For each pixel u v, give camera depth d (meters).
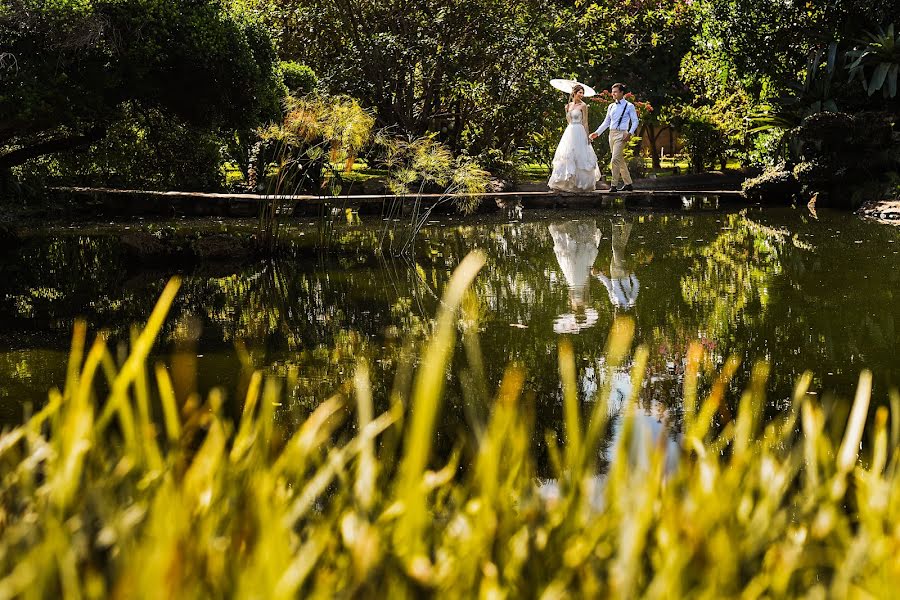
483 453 1.13
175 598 0.85
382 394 4.33
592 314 6.41
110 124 12.86
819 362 4.84
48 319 6.53
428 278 8.38
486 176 15.85
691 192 16.88
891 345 5.20
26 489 1.20
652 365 4.86
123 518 1.06
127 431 1.21
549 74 20.00
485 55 19.84
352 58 19.72
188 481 1.16
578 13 21.72
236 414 3.98
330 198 13.75
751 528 1.11
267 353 5.29
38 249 10.73
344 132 11.49
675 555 0.96
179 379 4.61
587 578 0.97
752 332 5.67
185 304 7.15
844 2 17.92
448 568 0.98
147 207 14.86
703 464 1.20
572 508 1.11
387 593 0.94
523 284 7.86
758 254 9.50
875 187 15.66
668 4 23.56
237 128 12.18
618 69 27.00
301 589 1.00
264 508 1.00
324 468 1.20
